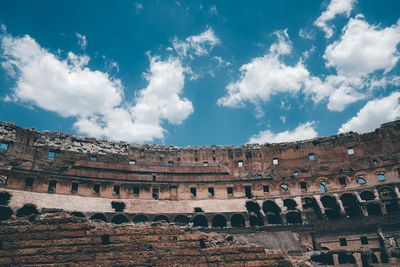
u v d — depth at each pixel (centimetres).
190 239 4531
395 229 6212
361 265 5772
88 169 8375
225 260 4344
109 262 4100
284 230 6950
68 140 8694
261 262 4378
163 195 8338
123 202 7756
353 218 6738
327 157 9062
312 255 5706
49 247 4059
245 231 6944
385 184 7756
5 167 7500
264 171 9456
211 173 9188
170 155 9638
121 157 9150
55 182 7500
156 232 4503
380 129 8719
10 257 3938
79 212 6962
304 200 8319
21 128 8075
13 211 6344
